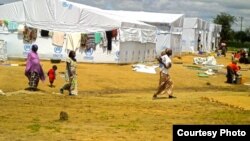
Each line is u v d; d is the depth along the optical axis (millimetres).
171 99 24547
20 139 14109
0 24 44156
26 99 22281
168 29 59812
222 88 35500
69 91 24938
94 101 22781
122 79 34312
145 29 48844
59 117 17844
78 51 42750
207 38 84625
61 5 43000
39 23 43469
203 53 76688
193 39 74062
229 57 73688
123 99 24203
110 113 19438
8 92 25281
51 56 43000
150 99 24531
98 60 42625
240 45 125125
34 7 43469
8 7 44156
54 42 42938
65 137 14531
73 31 42844
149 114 19609
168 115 19516
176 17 63125
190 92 30531
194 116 19438
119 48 42562
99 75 34531
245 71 51250
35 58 25344
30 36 43469
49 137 14477
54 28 43156
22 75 30844
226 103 23703
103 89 30672
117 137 14812
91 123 17031
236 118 19156
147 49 50531
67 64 24703
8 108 19641
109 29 42438
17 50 43875
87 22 42656
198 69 47562
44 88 27641
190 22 73812
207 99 24719
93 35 42469
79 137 14594
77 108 20438
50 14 43219
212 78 41094
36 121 17031
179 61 56594
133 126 16703
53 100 22375
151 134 15445
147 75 37812
